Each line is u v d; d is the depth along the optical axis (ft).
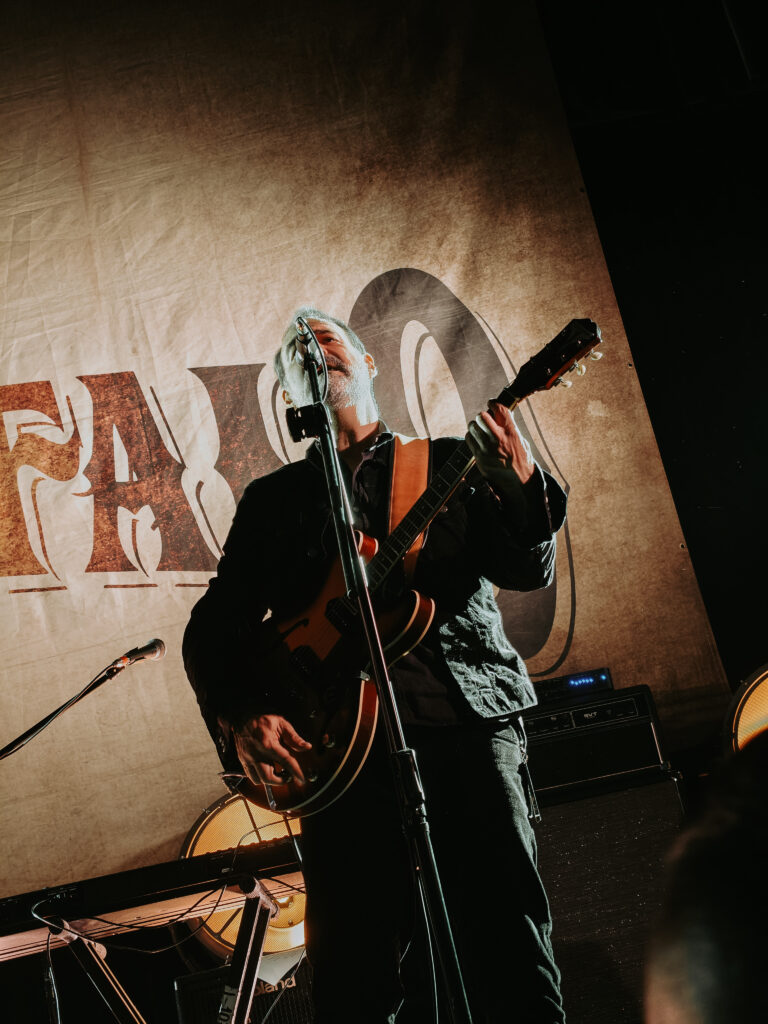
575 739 7.99
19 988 10.09
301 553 6.35
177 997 7.46
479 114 12.32
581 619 11.20
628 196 12.95
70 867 10.58
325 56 12.50
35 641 11.22
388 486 6.33
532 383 5.57
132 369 11.86
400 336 11.87
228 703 5.96
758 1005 1.39
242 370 11.85
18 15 12.66
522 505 5.49
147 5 12.66
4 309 11.99
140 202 12.21
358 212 12.15
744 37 12.74
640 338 12.57
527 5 12.51
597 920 7.41
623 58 12.90
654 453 11.58
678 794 7.75
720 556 12.00
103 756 10.89
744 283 12.69
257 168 12.26
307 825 5.72
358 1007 5.26
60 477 11.64
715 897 1.48
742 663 11.73
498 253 12.05
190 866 6.84
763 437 12.26
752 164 12.89
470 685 5.61
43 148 12.35
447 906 5.32
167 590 11.41
